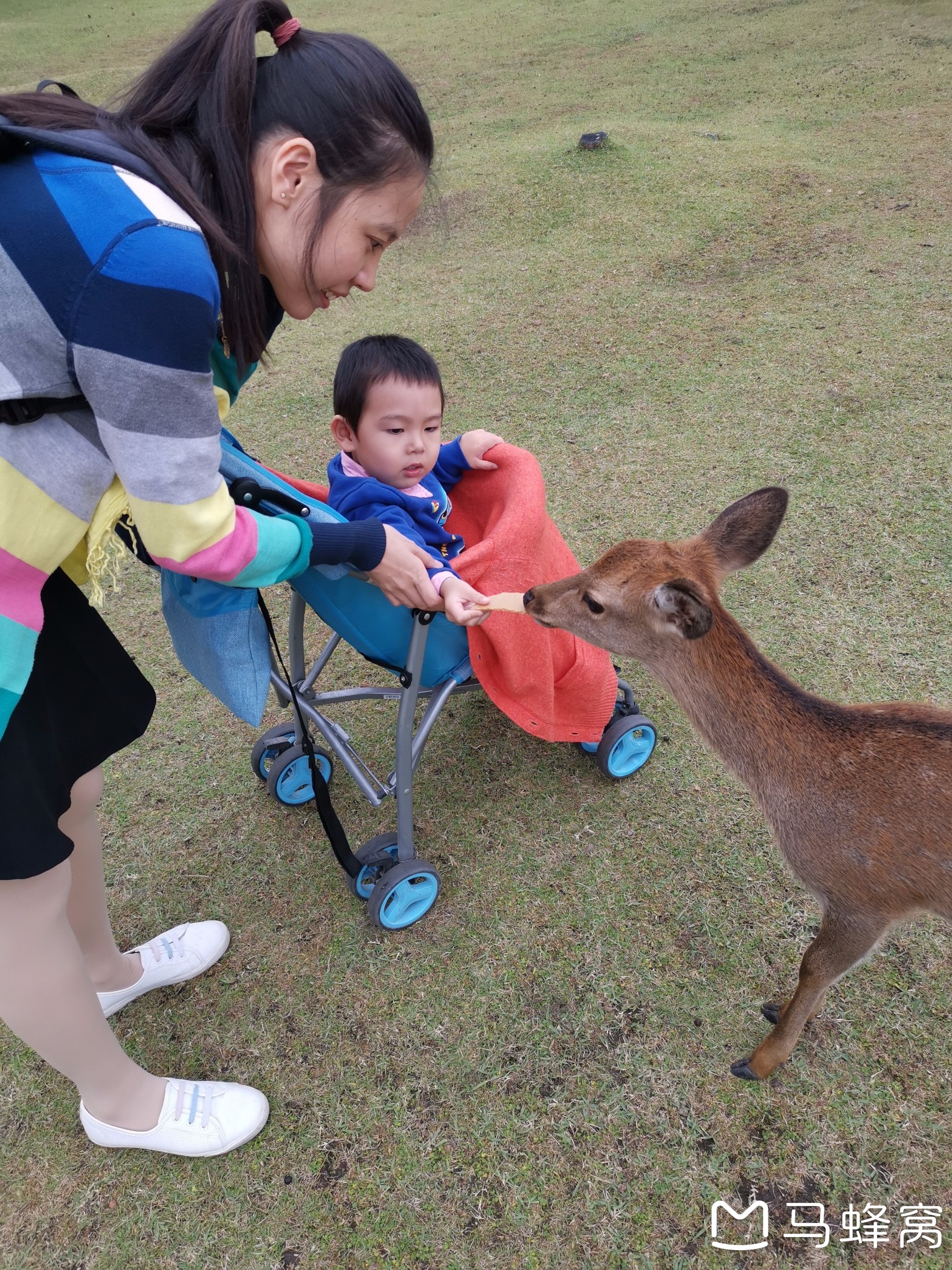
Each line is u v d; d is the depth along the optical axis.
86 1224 2.01
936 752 1.90
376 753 3.06
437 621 2.27
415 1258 1.89
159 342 1.25
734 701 2.07
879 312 5.00
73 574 1.62
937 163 6.60
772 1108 2.07
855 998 2.26
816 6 11.13
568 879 2.60
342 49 1.42
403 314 5.66
